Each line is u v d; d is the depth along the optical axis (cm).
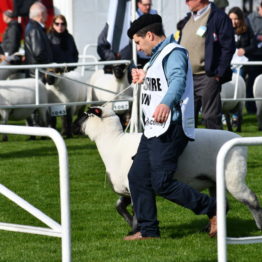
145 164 893
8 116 1923
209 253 889
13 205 1198
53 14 2844
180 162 911
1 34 3066
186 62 860
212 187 962
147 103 881
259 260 870
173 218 1085
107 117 961
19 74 2247
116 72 1967
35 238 994
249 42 2330
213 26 1386
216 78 1393
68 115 2006
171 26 2702
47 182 1370
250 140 605
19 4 2789
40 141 1914
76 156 1658
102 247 928
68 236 641
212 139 917
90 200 1213
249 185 1315
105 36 2036
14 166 1535
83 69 2469
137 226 962
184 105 866
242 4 2872
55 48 2189
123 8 1827
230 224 1051
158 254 884
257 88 2098
